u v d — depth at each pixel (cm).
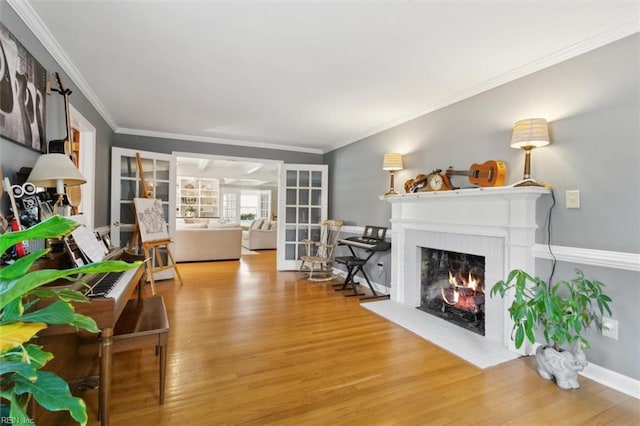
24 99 175
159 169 470
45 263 161
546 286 226
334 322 303
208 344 250
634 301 191
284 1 177
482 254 273
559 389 194
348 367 217
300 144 552
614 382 197
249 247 838
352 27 201
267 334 272
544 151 238
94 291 159
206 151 510
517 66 250
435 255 347
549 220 233
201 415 164
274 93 313
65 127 241
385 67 255
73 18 192
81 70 264
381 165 433
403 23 196
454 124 317
